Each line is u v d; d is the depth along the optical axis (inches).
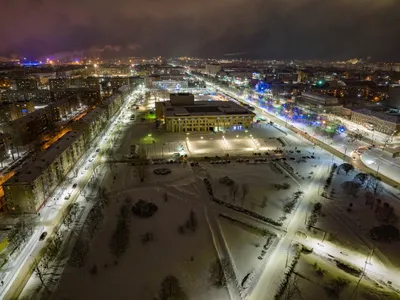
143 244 4697.3
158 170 7411.4
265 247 4662.9
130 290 3836.1
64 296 3742.6
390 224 5251.0
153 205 5679.1
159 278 4035.4
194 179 6973.4
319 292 3823.8
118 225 5103.3
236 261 4365.2
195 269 4205.2
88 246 4635.8
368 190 6402.6
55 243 4586.6
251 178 7076.8
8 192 5354.3
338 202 6003.9
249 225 5187.0
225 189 6486.2
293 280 4018.2
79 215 5487.2
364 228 5172.2
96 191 6402.6
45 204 5890.8
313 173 7416.3
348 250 4635.8
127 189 6501.0
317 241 4827.8
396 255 4537.4
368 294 3809.1
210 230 5064.0
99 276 4060.0
